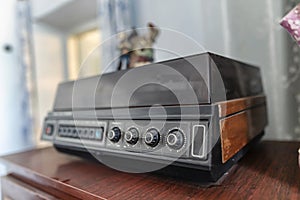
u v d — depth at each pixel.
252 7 0.97
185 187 0.43
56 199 0.49
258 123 0.66
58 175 0.55
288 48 0.88
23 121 1.69
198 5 1.15
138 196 0.40
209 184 0.43
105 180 0.50
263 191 0.40
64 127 0.65
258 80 0.77
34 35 1.75
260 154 0.63
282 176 0.46
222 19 1.05
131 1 1.34
